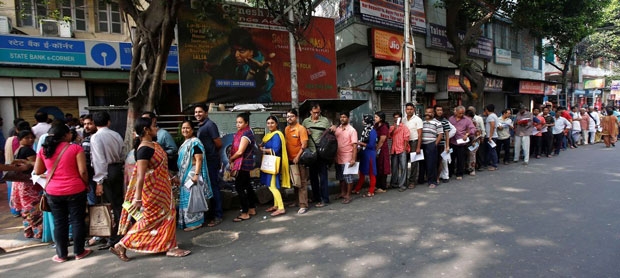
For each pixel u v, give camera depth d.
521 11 13.11
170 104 12.42
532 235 4.19
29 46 9.46
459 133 7.88
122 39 11.04
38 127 6.26
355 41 11.53
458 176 7.93
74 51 10.02
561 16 14.54
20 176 4.54
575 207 5.30
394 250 3.88
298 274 3.39
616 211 5.06
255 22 8.71
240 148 5.32
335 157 6.32
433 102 14.88
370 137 6.57
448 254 3.71
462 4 13.11
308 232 4.66
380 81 12.16
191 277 3.44
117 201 4.55
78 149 4.02
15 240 4.82
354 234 4.47
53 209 3.97
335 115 8.42
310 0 7.66
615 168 8.48
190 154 4.96
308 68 9.71
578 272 3.23
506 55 18.06
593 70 28.56
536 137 10.77
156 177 3.92
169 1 5.67
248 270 3.53
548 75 22.94
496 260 3.53
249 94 8.70
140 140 4.03
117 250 3.93
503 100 19.83
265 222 5.26
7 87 9.45
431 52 14.51
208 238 4.62
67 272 3.71
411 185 7.25
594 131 14.93
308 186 7.54
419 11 13.78
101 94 11.29
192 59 7.91
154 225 3.93
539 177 7.65
